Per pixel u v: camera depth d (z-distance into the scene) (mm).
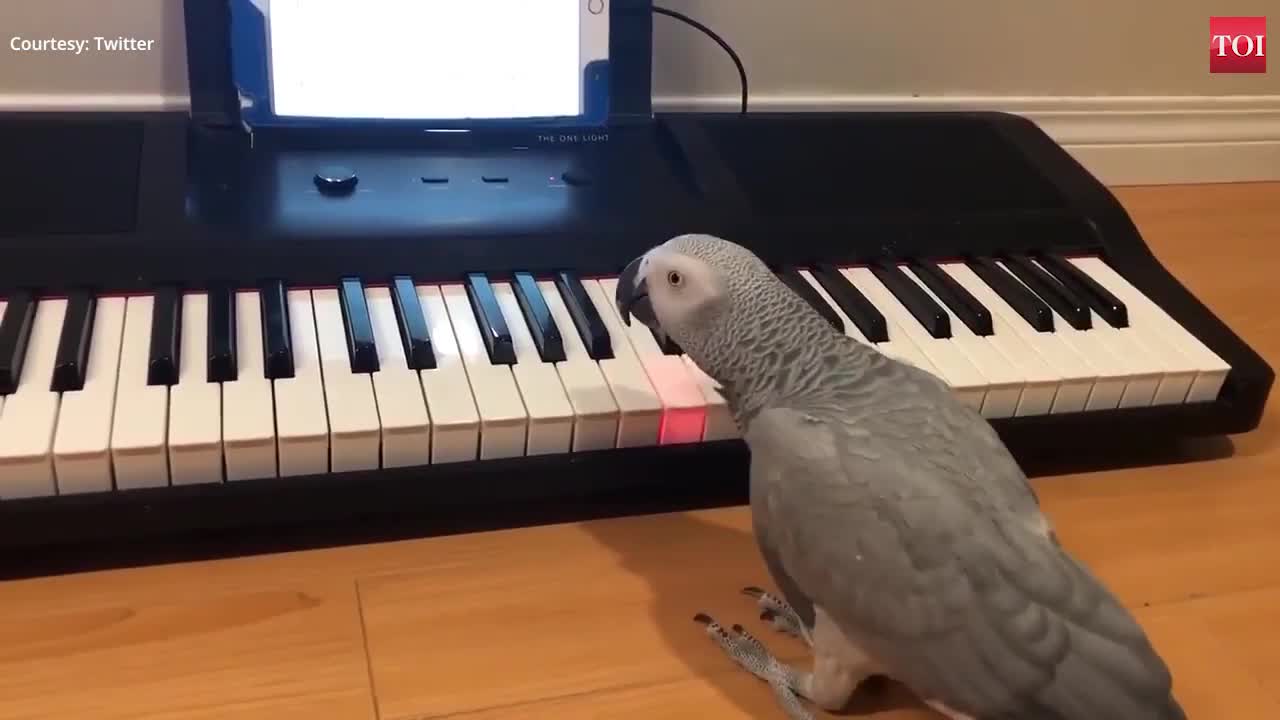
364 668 700
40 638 695
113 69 1107
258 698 673
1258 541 861
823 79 1320
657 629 755
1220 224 1402
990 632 587
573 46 999
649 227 962
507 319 872
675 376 833
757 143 1101
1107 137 1468
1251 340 1114
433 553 796
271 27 944
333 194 938
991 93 1398
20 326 787
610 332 871
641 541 828
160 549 774
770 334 686
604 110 1025
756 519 672
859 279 988
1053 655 580
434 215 934
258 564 770
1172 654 753
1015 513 625
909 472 620
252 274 868
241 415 744
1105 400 896
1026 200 1084
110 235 860
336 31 953
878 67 1334
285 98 965
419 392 786
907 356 892
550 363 835
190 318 829
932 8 1319
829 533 622
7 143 932
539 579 784
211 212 897
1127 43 1422
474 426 766
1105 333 947
